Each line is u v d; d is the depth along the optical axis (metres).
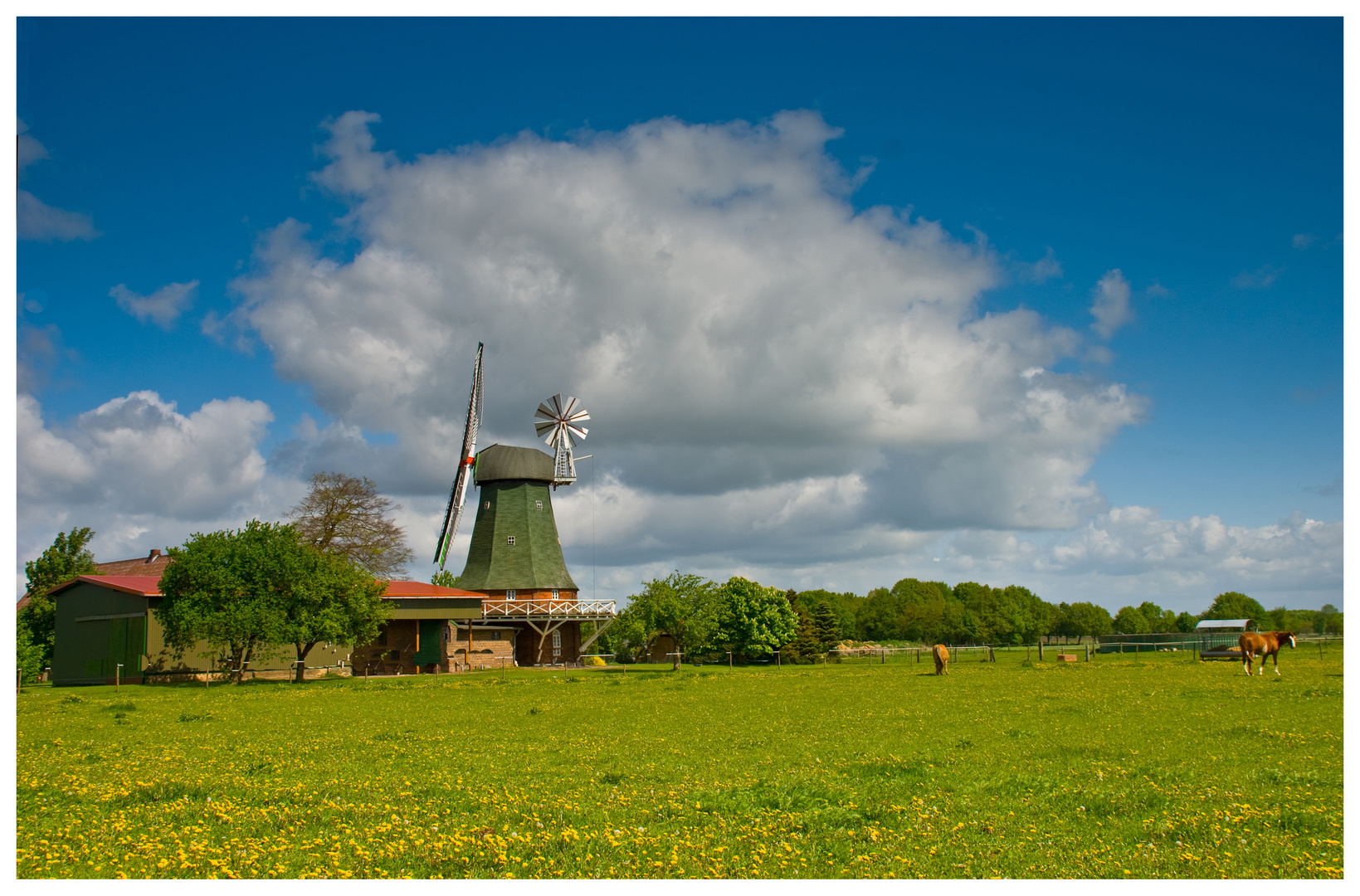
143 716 31.19
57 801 14.73
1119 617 198.75
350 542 84.00
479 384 88.88
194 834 12.62
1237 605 197.50
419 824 13.12
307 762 19.19
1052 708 28.95
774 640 80.69
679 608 67.88
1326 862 11.20
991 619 168.38
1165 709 28.03
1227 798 14.34
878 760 18.42
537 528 86.50
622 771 17.64
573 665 79.81
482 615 73.19
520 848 11.84
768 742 22.08
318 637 54.62
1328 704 28.61
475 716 30.17
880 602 177.88
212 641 52.47
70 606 63.91
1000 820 13.25
